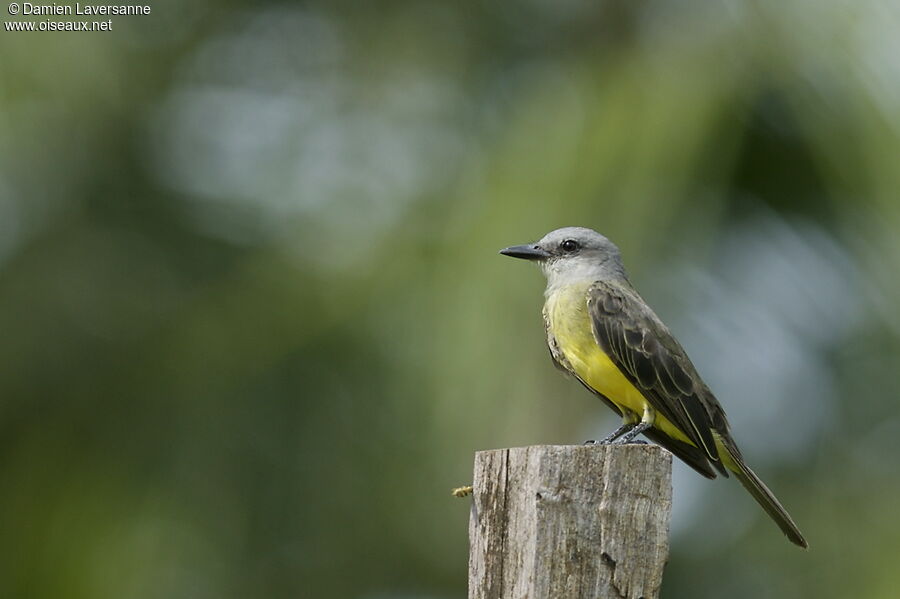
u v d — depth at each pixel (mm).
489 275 10961
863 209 11336
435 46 13156
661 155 10836
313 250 12258
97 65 12320
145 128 13398
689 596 15758
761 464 14641
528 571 6895
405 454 13266
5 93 11758
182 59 13508
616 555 6922
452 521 13891
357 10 13438
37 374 12875
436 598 14820
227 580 13891
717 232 12188
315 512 13844
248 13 13766
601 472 6977
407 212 11875
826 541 13914
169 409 12820
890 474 13984
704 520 15875
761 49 11281
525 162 11242
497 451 7148
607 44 12359
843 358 14148
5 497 12727
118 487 12836
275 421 13031
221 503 13297
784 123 11828
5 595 12617
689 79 11297
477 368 10898
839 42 11023
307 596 14344
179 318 12922
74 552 12672
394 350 11992
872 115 10961
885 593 12789
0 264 13078
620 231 10828
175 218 13445
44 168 12836
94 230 13312
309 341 12227
